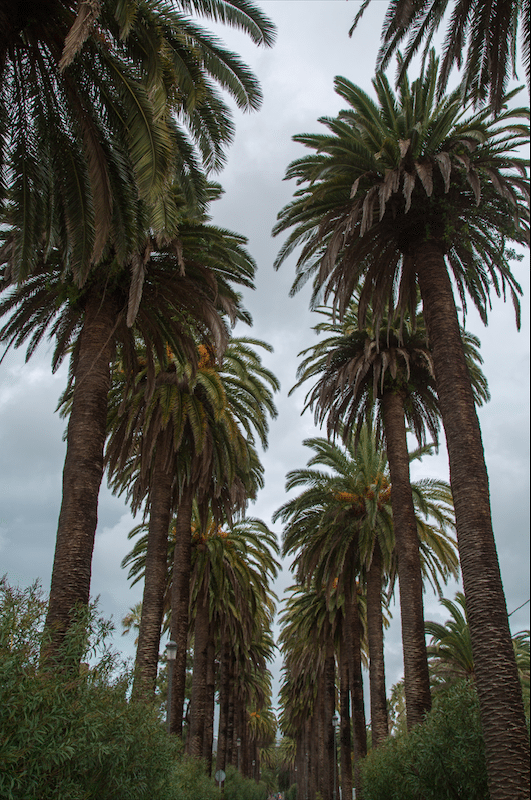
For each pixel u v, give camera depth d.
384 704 21.81
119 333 13.66
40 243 11.05
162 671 18.62
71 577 9.79
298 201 15.98
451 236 13.96
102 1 7.94
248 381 21.45
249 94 10.12
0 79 8.01
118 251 10.85
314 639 34.41
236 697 46.00
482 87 10.98
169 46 8.95
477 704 10.80
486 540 10.42
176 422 18.39
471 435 11.37
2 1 7.44
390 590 26.20
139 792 8.44
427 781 11.30
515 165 12.33
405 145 12.62
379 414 20.59
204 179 11.60
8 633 5.86
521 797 8.55
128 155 9.90
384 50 10.84
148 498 23.78
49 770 5.98
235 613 30.92
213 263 14.27
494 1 10.23
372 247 14.45
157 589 17.39
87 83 8.89
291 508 25.48
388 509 23.14
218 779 31.34
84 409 11.09
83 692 6.89
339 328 21.58
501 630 9.71
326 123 14.52
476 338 19.16
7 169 9.55
